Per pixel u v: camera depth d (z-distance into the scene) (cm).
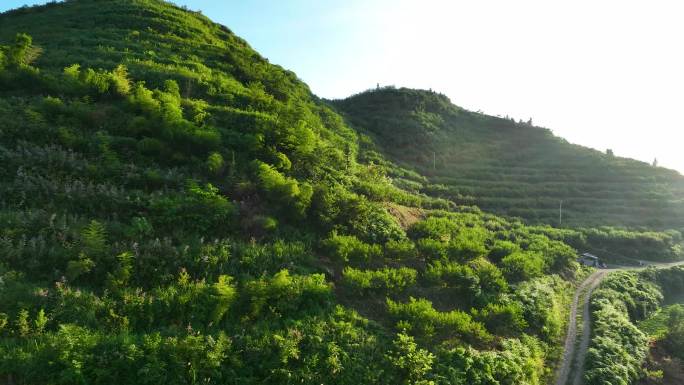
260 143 2597
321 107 5859
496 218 4672
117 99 2767
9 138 2069
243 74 4425
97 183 1928
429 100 9656
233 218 1967
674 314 3180
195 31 5428
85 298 1291
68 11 5359
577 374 2170
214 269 1647
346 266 2120
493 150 8006
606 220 5753
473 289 2344
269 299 1598
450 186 5872
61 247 1478
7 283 1248
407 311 1873
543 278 3164
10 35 4303
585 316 2939
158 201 1842
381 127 7775
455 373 1680
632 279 3869
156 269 1522
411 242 2594
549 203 5988
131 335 1218
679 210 6281
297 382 1337
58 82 2716
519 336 2248
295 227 2197
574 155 8131
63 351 1047
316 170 2892
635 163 7988
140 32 4759
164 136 2338
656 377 2405
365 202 2550
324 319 1648
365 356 1555
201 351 1225
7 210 1603
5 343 1061
